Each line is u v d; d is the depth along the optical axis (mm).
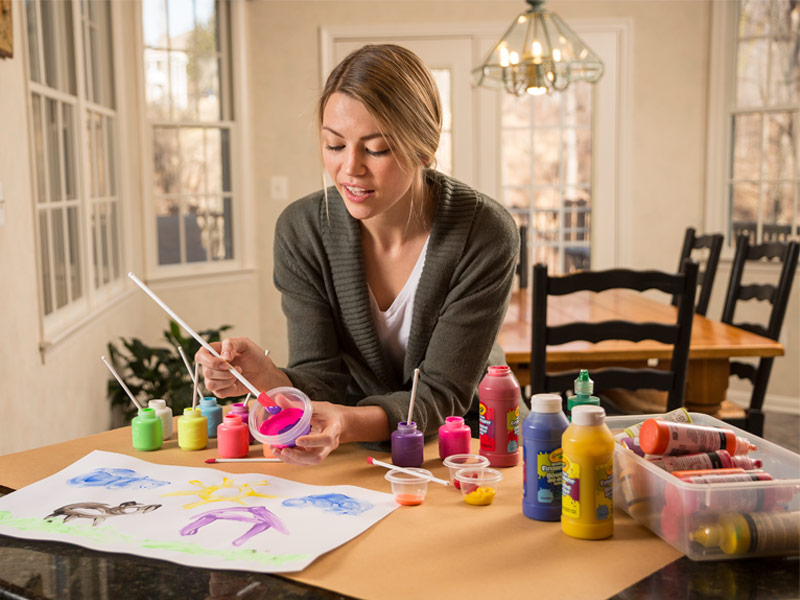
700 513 961
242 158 4840
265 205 4945
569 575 926
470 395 1451
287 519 1088
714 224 4797
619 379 2320
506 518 1104
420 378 1445
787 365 4590
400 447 1313
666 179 4852
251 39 4859
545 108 4895
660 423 1057
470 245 1419
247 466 1319
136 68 4285
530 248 4984
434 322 1473
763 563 956
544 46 2971
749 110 4652
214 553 979
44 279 2969
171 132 4543
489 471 1200
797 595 875
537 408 1100
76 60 3398
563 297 3637
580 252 4973
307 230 1500
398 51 1273
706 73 4758
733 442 1080
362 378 1613
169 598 873
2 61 2477
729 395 4746
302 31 4859
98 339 3471
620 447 1116
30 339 2629
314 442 1205
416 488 1148
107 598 874
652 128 4828
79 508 1131
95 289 3676
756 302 4652
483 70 3115
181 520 1086
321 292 1539
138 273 4340
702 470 1031
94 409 3363
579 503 1027
